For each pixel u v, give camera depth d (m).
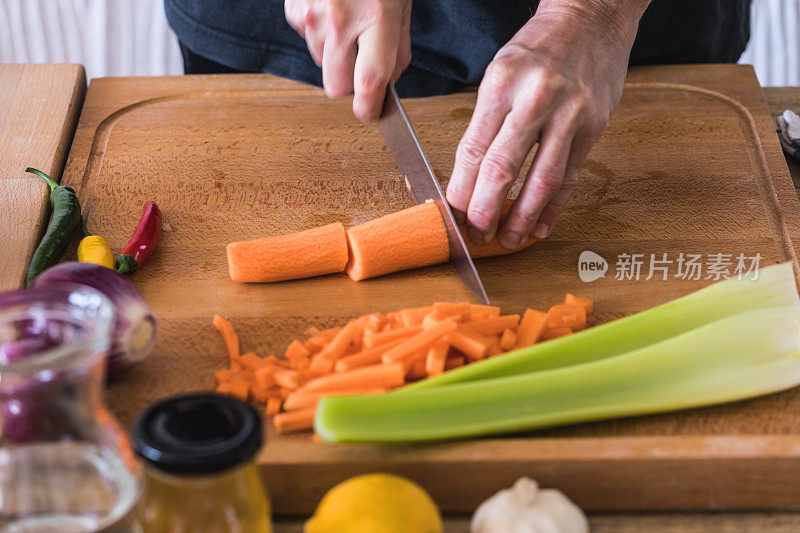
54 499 0.77
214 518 0.76
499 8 1.63
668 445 0.96
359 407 0.95
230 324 1.20
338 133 1.60
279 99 1.69
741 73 1.76
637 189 1.47
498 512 0.87
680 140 1.58
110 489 0.78
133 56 2.91
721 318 1.14
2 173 1.45
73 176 1.48
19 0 2.79
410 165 1.38
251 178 1.49
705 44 1.84
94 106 1.65
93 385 0.77
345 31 1.33
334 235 1.27
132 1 2.83
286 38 1.75
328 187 1.47
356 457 0.95
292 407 1.02
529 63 1.18
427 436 0.94
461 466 0.95
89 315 0.78
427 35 1.69
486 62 1.67
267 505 0.81
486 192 1.22
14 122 1.58
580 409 0.99
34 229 1.33
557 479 0.96
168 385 1.10
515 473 0.96
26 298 0.81
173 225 1.39
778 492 0.98
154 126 1.61
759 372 1.05
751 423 1.04
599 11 1.25
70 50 2.88
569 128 1.19
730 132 1.60
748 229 1.39
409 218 1.27
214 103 1.67
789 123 1.60
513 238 1.28
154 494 0.77
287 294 1.27
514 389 0.99
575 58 1.21
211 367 1.13
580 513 0.89
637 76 1.75
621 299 1.26
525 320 1.18
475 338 1.11
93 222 1.39
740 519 0.97
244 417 0.76
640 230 1.39
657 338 1.12
